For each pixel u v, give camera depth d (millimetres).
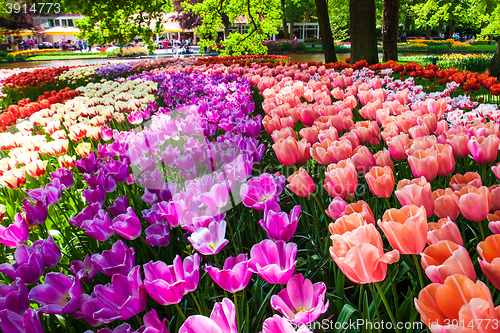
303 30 65375
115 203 1804
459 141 1819
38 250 1417
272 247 1130
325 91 3920
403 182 1302
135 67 14500
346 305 1260
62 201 2816
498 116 2600
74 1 13227
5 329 1054
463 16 38000
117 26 14305
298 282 1052
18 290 1188
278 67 7426
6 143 3627
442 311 752
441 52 36719
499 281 799
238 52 19531
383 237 1714
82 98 5809
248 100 4309
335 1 32594
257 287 1521
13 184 2564
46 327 1487
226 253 1984
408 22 59656
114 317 1064
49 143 3135
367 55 11609
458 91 5398
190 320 891
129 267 1301
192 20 51156
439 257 882
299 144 1884
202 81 6891
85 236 2250
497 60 9672
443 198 1217
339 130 2578
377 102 2871
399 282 1577
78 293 1179
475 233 1535
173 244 1899
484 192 1127
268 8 19078
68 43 54531
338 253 988
